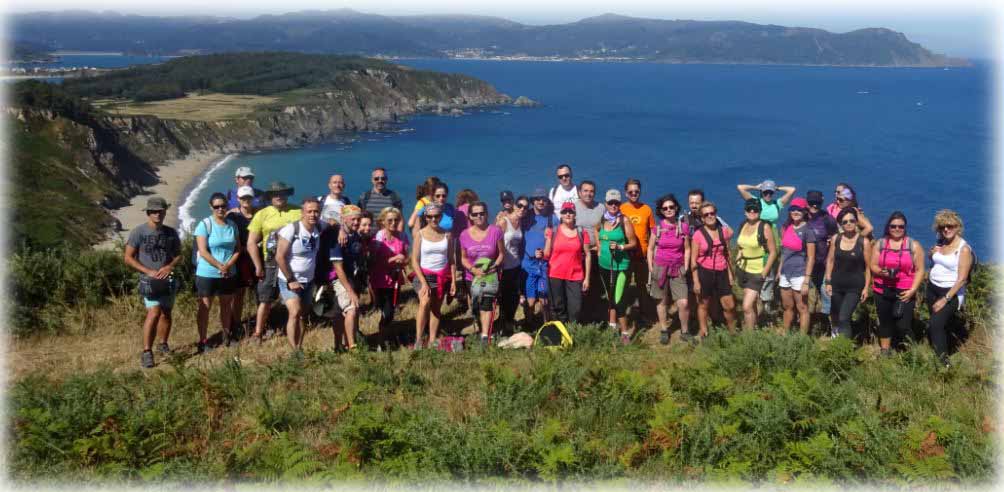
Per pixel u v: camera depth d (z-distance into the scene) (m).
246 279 9.49
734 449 5.64
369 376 7.55
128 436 5.90
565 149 136.12
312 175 113.06
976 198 80.44
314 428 6.48
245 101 195.75
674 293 9.48
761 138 148.62
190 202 92.62
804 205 9.34
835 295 8.91
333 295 8.74
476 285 9.03
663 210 9.29
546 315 10.06
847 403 6.20
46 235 66.06
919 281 8.23
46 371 8.34
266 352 9.12
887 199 80.88
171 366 8.30
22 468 5.65
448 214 10.30
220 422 6.55
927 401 6.78
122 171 103.50
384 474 5.34
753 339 7.96
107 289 10.87
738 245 9.31
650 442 5.84
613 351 8.68
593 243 10.12
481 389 7.15
